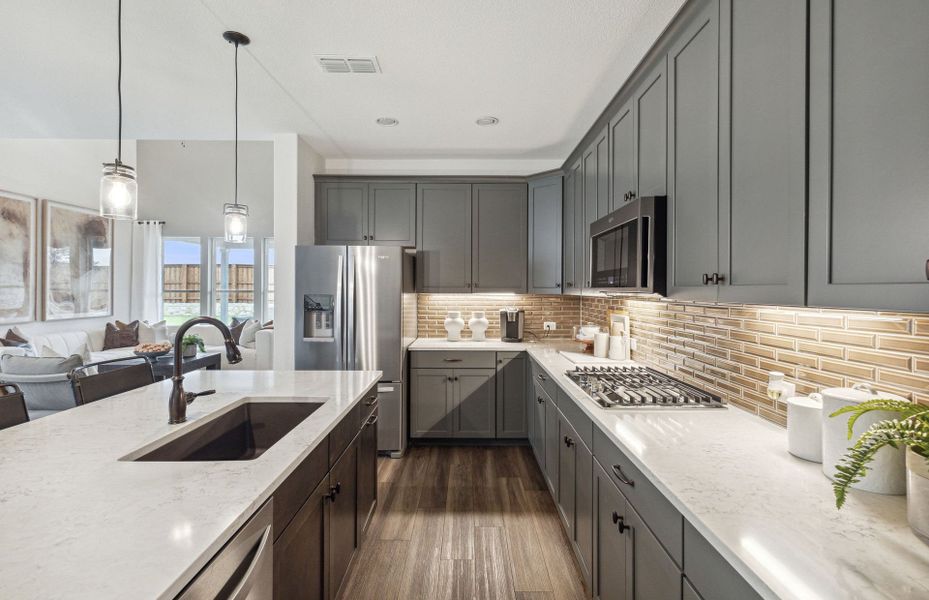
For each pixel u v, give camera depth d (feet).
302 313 11.32
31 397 9.73
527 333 14.08
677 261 5.41
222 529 2.72
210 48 7.46
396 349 11.39
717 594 2.81
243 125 10.94
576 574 6.71
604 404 5.71
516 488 9.73
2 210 16.25
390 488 9.72
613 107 7.89
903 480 3.25
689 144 5.12
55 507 2.98
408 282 12.25
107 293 20.86
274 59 7.80
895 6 2.47
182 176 22.99
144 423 4.89
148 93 9.16
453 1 6.23
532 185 12.96
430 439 12.67
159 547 2.52
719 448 4.29
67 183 18.98
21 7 6.31
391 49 7.49
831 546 2.62
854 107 2.76
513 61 7.88
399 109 9.98
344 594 6.25
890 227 2.50
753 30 3.87
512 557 7.15
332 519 5.35
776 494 3.30
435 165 13.79
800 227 3.22
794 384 4.71
